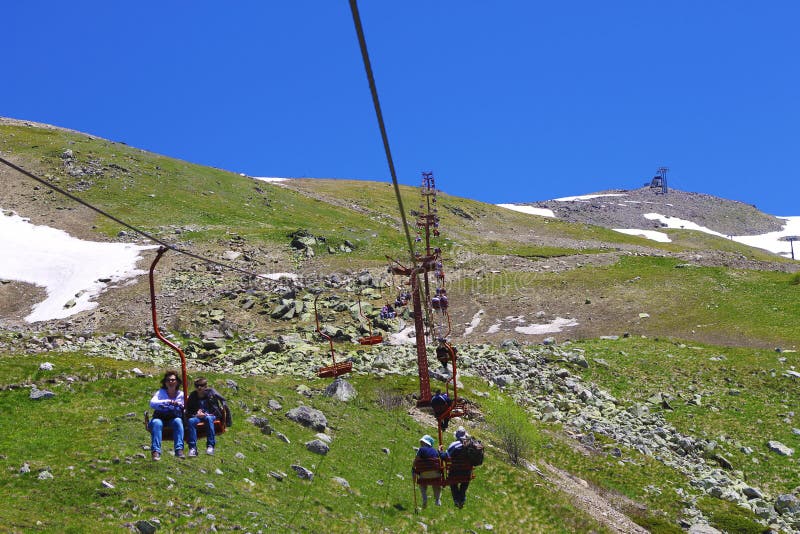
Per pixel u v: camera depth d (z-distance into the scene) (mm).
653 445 50250
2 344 49438
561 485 40562
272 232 107375
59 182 118312
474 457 19203
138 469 26703
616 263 103750
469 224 168250
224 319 71438
